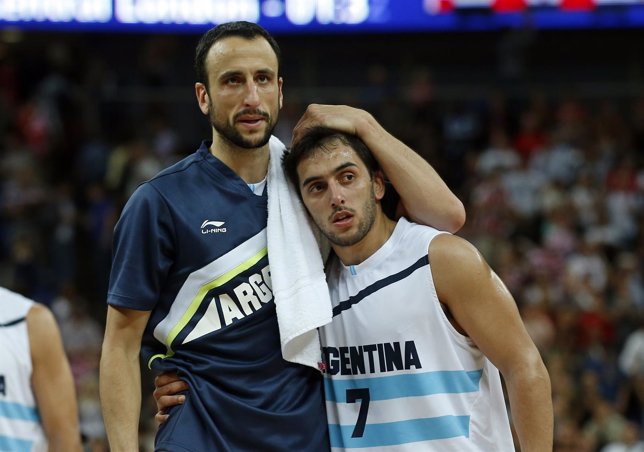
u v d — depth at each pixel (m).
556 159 45.34
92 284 41.97
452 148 47.09
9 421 14.86
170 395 12.72
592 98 49.44
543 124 48.34
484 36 49.94
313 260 12.93
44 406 15.10
